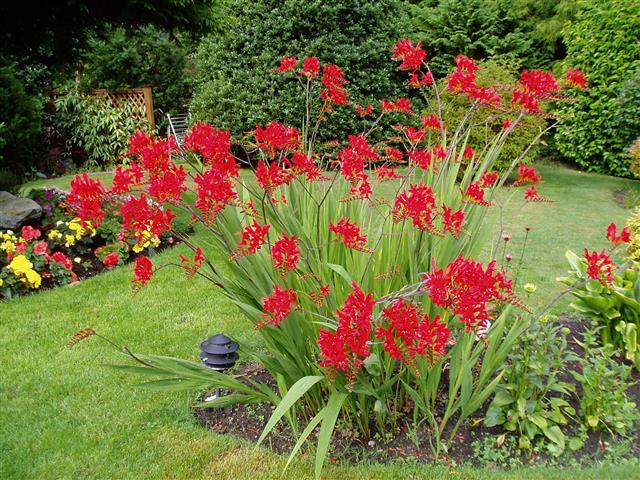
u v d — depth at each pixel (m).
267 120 8.88
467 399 2.22
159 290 4.23
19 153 8.77
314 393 2.41
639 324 3.00
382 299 1.86
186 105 12.66
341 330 1.67
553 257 5.07
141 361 2.10
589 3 9.25
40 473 2.25
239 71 9.05
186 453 2.35
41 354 3.26
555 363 2.41
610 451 2.30
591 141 9.70
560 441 2.30
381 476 2.17
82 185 1.84
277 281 2.27
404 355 1.76
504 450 2.30
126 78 12.37
